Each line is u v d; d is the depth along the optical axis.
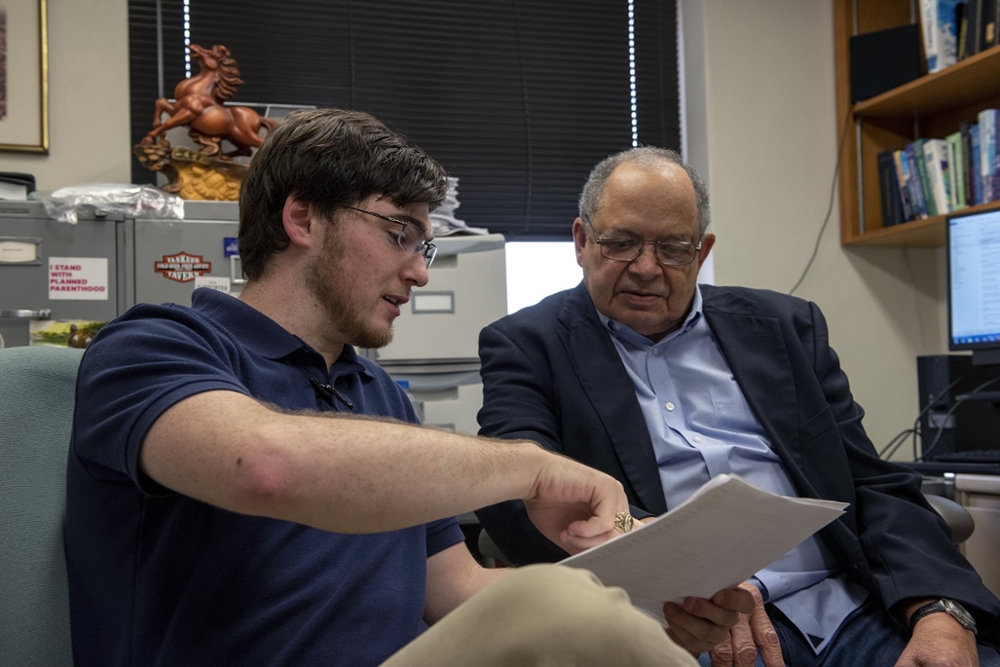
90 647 0.89
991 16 2.63
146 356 0.82
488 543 1.73
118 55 2.77
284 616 0.88
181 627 0.85
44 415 0.93
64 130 2.71
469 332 2.48
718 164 3.15
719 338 1.66
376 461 0.74
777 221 3.18
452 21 3.19
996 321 2.39
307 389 1.01
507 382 1.60
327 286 1.03
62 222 2.23
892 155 3.03
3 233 2.20
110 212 2.26
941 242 3.14
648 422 1.58
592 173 1.72
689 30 3.31
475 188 3.21
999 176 2.57
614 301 1.62
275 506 0.71
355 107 3.09
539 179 3.26
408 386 2.44
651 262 1.57
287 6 3.03
